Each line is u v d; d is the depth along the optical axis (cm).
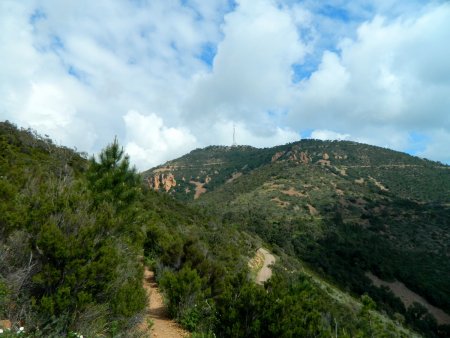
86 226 544
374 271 7600
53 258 496
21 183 871
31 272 489
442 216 11444
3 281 443
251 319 657
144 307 639
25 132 4200
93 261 529
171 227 2925
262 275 4225
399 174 16612
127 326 575
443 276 7712
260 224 9331
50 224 507
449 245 9331
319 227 9612
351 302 4959
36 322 427
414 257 8800
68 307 469
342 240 8900
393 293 6875
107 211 627
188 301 931
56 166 2242
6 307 432
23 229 515
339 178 15712
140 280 778
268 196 13362
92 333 459
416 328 5553
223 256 2538
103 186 1186
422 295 6962
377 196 13488
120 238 870
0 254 486
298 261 7156
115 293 562
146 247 1764
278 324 617
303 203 12319
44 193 607
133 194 1205
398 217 11419
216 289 1120
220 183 19338
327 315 1523
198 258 1318
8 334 361
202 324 831
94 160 1276
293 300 676
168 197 6488
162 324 839
